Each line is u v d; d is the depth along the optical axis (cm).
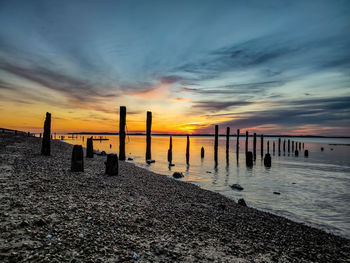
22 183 895
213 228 750
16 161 1416
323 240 808
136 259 467
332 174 2611
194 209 954
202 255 539
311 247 714
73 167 1298
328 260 626
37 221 546
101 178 1245
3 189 787
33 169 1209
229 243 643
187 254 532
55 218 598
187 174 2380
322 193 1703
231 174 2509
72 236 513
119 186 1127
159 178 1652
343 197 1592
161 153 4959
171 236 626
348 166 3356
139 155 4225
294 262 579
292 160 4275
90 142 2252
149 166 2759
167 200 1036
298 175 2523
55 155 1916
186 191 1340
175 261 489
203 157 4344
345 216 1202
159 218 757
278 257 596
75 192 888
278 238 754
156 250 520
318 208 1336
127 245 523
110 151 4928
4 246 428
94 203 784
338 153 6269
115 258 455
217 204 1119
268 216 1045
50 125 1852
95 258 439
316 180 2225
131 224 656
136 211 782
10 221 538
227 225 807
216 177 2273
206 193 1377
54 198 768
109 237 546
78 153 1310
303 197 1577
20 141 3141
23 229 506
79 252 450
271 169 2994
